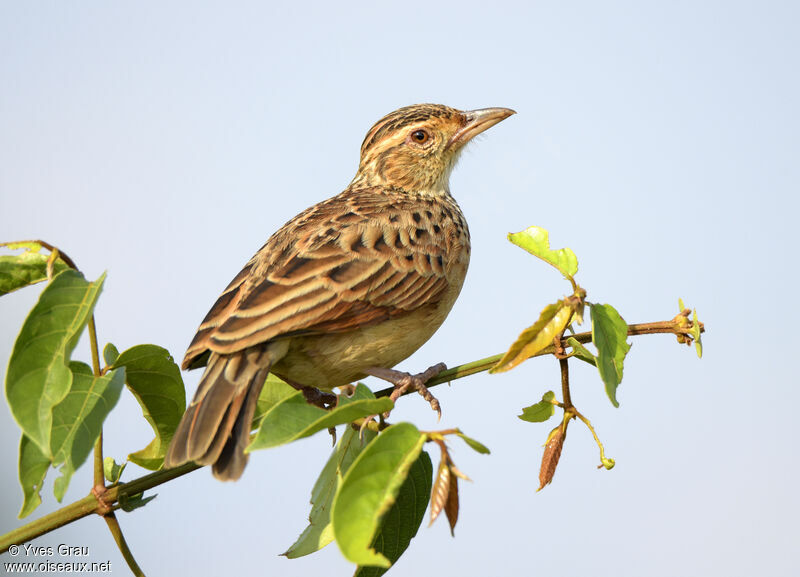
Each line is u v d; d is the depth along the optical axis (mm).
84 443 6598
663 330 8242
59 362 6363
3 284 7773
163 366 8320
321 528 8906
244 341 8758
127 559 7832
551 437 8008
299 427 5875
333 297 9578
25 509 6395
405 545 7461
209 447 7832
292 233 10312
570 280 7480
